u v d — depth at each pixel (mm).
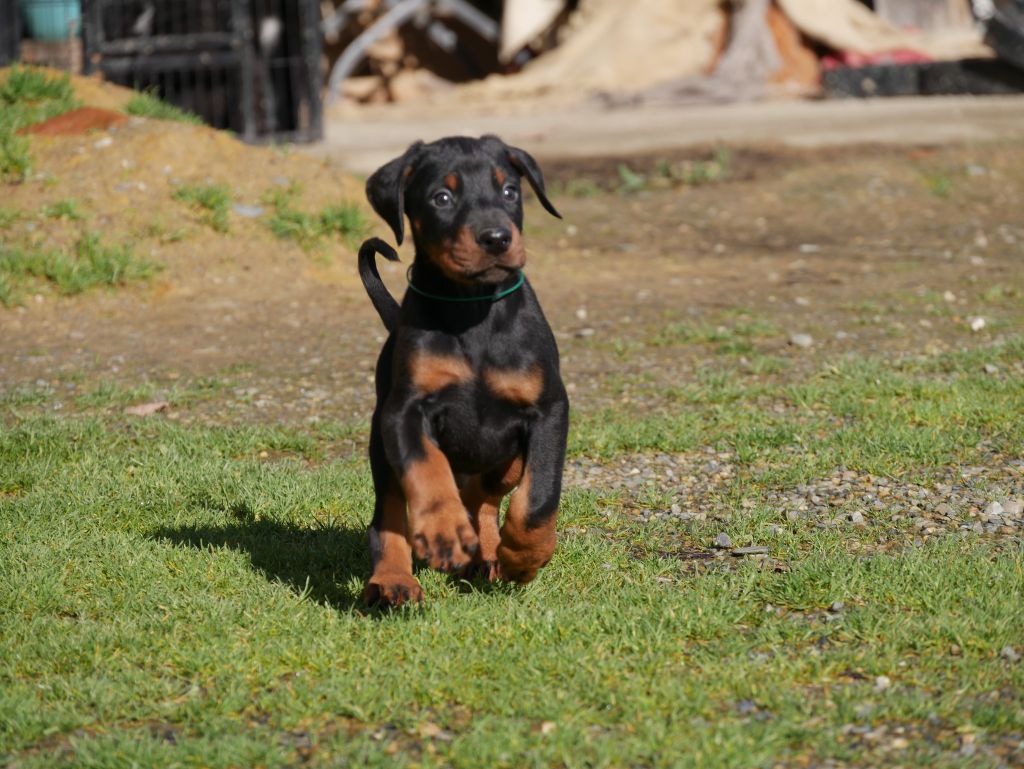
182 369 11234
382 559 5824
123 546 6777
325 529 7195
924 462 8203
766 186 19906
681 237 17484
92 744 4691
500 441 5703
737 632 5684
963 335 11883
